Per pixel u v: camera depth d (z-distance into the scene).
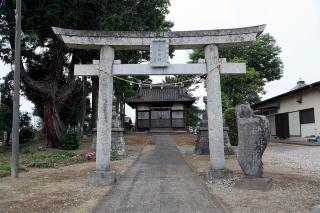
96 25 19.75
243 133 9.23
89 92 30.52
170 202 7.80
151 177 11.05
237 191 8.72
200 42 10.55
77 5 17.94
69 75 21.53
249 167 9.09
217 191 8.80
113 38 10.44
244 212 6.84
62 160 15.33
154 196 8.39
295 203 7.38
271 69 35.34
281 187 9.02
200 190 8.98
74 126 28.00
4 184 10.19
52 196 8.51
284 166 13.11
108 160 10.16
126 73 10.46
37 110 28.17
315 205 7.17
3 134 26.47
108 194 8.67
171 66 10.51
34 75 22.95
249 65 34.59
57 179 10.98
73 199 8.18
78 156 16.30
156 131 39.97
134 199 8.12
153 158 16.38
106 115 10.23
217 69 10.50
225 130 17.61
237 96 30.44
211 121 10.45
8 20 17.73
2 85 24.78
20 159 15.67
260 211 6.86
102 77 10.31
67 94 21.41
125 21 18.25
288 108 28.28
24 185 10.01
